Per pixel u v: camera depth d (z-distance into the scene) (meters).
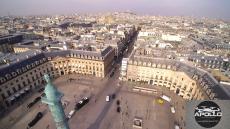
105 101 109.75
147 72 128.88
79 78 141.25
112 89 124.44
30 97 113.38
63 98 111.94
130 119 93.69
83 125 88.81
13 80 108.56
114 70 160.00
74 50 148.88
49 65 136.75
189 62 122.19
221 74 103.00
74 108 101.69
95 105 105.56
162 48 162.12
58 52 143.88
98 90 122.81
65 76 144.25
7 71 106.12
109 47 168.12
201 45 188.75
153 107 104.06
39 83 130.12
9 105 105.19
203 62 133.50
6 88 104.31
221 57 140.88
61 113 51.22
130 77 136.00
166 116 96.12
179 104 106.75
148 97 114.56
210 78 94.19
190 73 107.88
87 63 143.38
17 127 87.06
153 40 198.62
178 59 127.62
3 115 96.06
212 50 169.00
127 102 108.81
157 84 129.62
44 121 91.69
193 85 105.00
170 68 120.12
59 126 53.38
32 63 122.50
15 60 121.12
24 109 101.00
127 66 132.62
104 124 89.75
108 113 98.38
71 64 147.88
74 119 93.00
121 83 133.12
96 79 140.00
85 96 114.94
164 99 112.00
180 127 87.00
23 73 115.19
